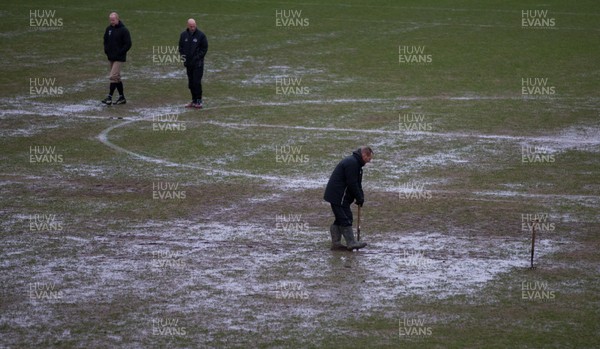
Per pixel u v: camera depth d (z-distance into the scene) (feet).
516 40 316.40
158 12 358.43
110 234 127.65
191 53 213.05
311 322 97.45
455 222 134.10
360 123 203.21
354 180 118.93
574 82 252.62
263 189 152.25
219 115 210.79
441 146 183.21
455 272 113.29
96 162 169.17
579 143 186.80
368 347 90.89
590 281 110.11
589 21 353.72
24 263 115.44
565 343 92.02
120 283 108.78
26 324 96.53
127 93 234.58
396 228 131.13
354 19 354.33
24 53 283.59
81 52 287.89
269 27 335.06
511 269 114.42
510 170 165.58
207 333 94.38
